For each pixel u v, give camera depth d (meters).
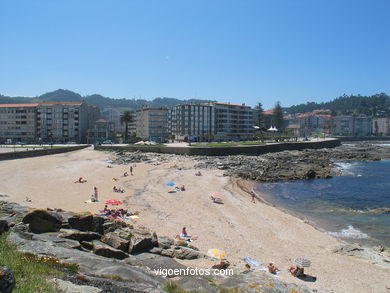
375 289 23.52
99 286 13.85
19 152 93.75
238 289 17.41
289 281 23.77
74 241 21.58
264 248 31.34
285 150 151.00
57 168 79.25
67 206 42.78
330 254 30.62
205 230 35.44
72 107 180.75
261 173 80.00
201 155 111.00
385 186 69.31
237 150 119.75
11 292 11.56
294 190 64.00
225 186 61.94
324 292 22.39
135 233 25.66
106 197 48.88
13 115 182.00
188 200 48.91
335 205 51.56
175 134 194.25
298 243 33.41
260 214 43.50
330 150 168.25
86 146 142.50
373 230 38.78
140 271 17.97
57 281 13.55
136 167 84.56
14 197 46.94
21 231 21.14
